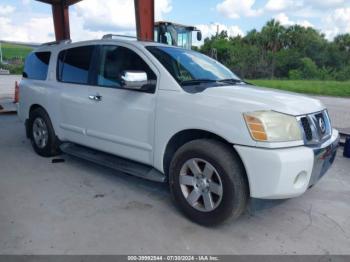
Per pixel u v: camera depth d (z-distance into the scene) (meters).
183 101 3.07
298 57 40.62
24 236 2.78
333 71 38.78
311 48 42.44
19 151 5.36
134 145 3.53
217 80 3.65
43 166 4.61
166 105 3.18
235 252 2.67
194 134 3.17
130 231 2.92
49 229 2.91
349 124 8.59
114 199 3.57
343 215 3.36
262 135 2.65
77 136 4.32
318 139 2.96
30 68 5.33
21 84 5.37
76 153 4.33
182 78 3.34
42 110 4.89
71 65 4.43
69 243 2.71
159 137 3.26
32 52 5.41
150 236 2.85
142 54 3.53
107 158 4.02
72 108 4.28
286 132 2.71
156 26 13.20
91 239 2.77
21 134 6.64
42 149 4.97
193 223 3.10
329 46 43.12
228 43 45.97
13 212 3.20
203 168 3.01
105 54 3.94
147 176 3.42
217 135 2.93
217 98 2.93
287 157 2.62
